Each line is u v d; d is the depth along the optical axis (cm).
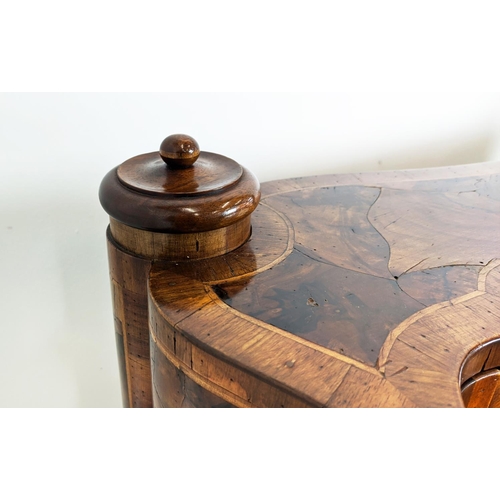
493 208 72
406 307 49
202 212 52
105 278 87
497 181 82
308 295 51
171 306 49
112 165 78
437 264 57
